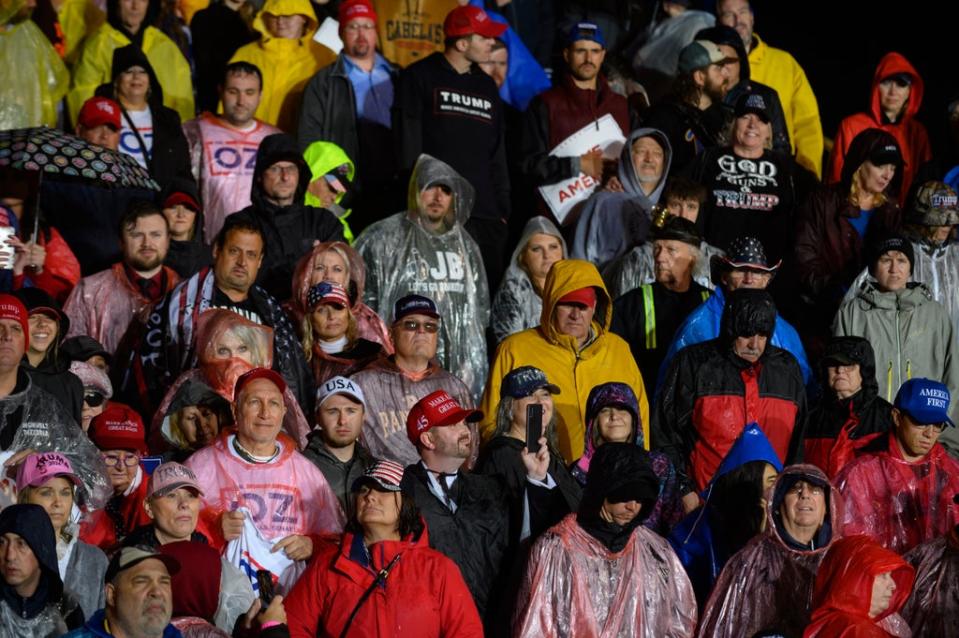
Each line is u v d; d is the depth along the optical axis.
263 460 26.62
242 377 26.91
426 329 30.53
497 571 26.31
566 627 24.73
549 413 27.95
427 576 24.00
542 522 26.45
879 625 25.08
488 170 40.28
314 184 38.16
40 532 22.28
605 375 31.98
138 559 21.53
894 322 35.41
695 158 39.25
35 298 28.31
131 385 31.25
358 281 33.16
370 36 41.84
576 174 40.25
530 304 36.12
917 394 29.62
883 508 29.75
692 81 41.31
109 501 27.16
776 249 38.91
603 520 25.03
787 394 31.55
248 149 39.53
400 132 39.88
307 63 43.25
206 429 28.56
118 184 34.19
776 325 33.66
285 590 25.45
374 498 24.11
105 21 44.59
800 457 31.58
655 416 31.69
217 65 45.84
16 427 27.05
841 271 38.31
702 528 27.69
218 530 25.59
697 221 38.62
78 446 27.08
